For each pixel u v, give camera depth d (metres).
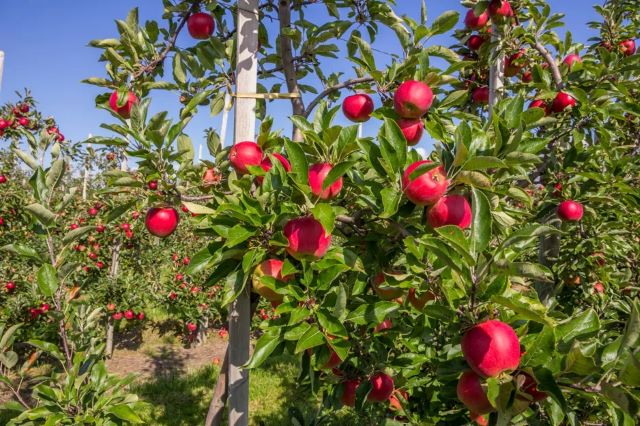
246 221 1.72
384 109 2.26
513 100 2.03
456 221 1.74
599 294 3.56
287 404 6.57
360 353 2.32
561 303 3.94
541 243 3.67
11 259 7.51
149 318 11.38
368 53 2.35
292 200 1.91
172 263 10.37
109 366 8.12
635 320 1.21
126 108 2.33
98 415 2.45
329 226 1.58
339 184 1.94
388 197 1.73
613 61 3.28
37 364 7.36
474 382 1.45
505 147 1.79
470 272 1.40
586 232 3.74
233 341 2.14
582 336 1.42
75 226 8.11
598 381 1.27
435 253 1.39
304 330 1.61
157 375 7.81
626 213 3.58
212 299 9.66
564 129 3.39
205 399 6.80
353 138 1.95
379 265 2.11
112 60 2.36
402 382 2.47
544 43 3.84
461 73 4.38
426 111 2.25
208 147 2.32
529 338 1.45
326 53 3.08
